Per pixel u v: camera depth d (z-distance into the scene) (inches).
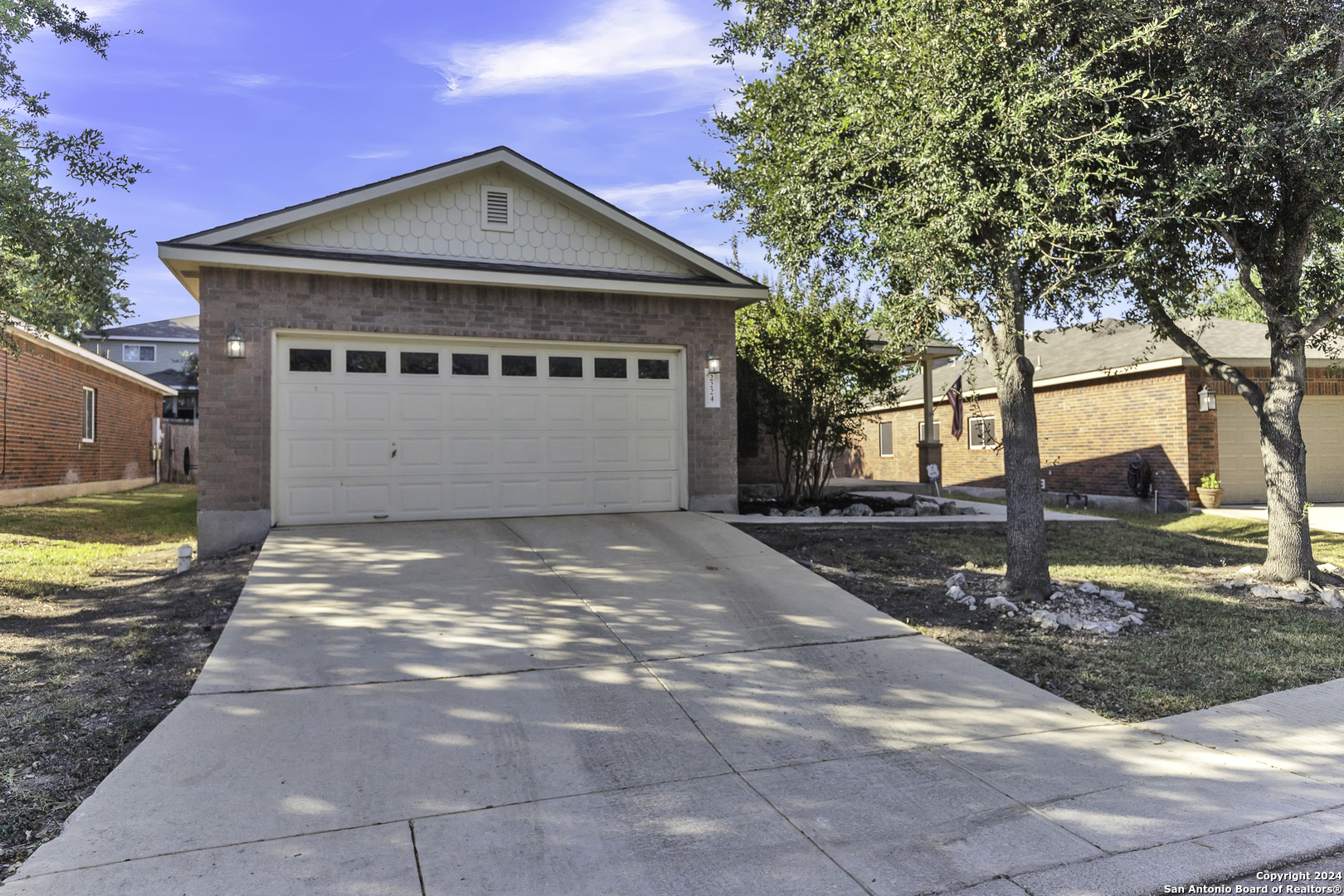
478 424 421.1
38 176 325.4
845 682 223.6
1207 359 369.4
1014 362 311.1
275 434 382.3
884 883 127.0
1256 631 278.2
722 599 295.4
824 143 318.3
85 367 766.5
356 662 222.5
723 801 155.5
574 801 154.3
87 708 191.9
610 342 443.5
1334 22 291.6
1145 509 650.2
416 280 402.3
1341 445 678.5
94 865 127.3
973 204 267.9
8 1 352.8
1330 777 168.6
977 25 271.1
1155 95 282.2
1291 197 320.8
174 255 357.7
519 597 285.9
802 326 495.2
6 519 538.0
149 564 409.1
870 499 571.5
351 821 143.8
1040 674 234.7
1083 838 141.9
